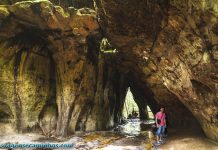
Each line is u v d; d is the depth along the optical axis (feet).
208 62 38.96
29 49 70.03
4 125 67.10
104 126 80.84
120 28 56.65
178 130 70.95
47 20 61.67
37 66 71.51
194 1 36.11
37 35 69.97
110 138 65.46
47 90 73.00
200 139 55.72
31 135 67.36
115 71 85.92
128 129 84.02
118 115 98.48
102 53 78.48
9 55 67.36
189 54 43.78
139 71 75.56
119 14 53.01
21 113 68.13
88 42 72.54
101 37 72.49
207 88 44.96
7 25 63.82
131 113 133.08
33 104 69.82
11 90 67.62
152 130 81.00
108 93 82.79
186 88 51.39
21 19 63.41
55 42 68.90
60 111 70.85
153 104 90.94
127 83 99.60
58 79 72.59
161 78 61.46
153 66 62.03
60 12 60.70
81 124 74.90
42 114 71.61
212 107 46.37
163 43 51.75
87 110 76.33
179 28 43.78
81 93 73.72
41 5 58.80
